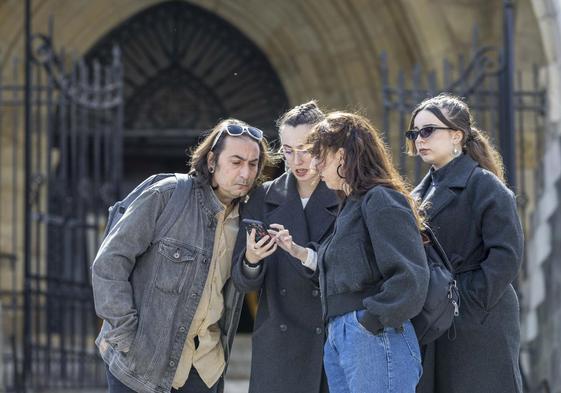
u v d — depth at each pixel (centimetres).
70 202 2588
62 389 2509
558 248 2445
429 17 2908
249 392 1280
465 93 2383
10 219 3042
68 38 3166
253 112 3381
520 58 2794
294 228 1278
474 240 1240
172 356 1224
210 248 1248
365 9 3028
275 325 1270
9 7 2984
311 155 1168
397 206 1096
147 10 3294
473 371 1221
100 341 1262
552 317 2398
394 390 1083
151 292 1224
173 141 3534
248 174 1251
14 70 2617
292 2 3172
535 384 2425
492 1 2928
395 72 3034
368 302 1081
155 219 1233
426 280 1075
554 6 2639
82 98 2556
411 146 1314
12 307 2608
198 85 3375
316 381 1258
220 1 3244
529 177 2827
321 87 3228
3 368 2431
